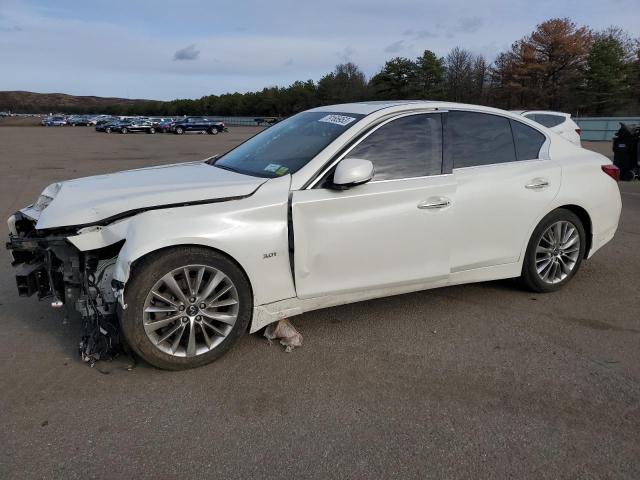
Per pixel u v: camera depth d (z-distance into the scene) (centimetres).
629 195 1036
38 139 3575
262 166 387
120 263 302
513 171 426
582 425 280
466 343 372
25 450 257
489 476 243
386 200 367
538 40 5928
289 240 343
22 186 1155
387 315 418
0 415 283
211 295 332
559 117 1382
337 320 408
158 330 325
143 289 309
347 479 240
